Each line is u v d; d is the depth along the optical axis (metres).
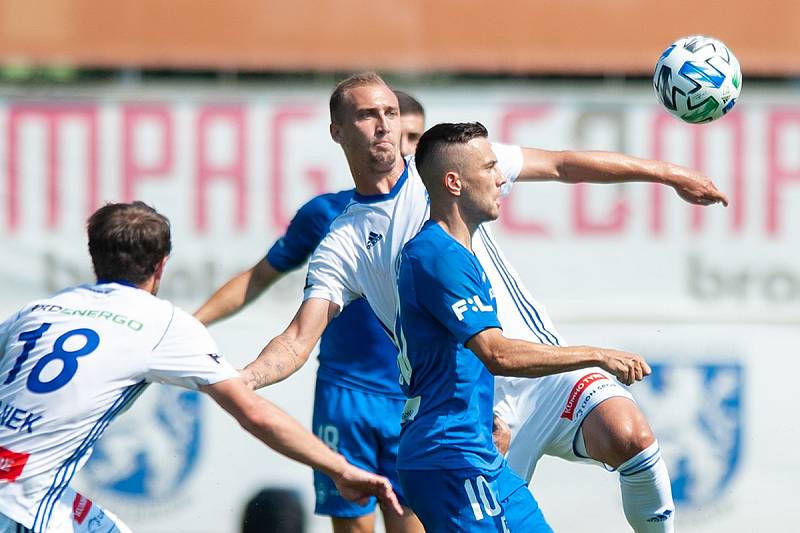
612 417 19.59
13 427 15.20
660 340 28.20
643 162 20.27
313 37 27.98
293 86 28.09
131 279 16.05
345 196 22.94
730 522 28.12
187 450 27.78
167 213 28.03
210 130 28.11
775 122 28.34
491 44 28.00
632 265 28.25
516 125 28.16
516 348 16.45
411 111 22.80
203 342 15.73
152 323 15.56
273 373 18.84
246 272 23.27
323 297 19.86
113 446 27.70
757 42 28.09
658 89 20.08
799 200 28.41
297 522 27.77
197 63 27.89
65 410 15.20
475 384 17.27
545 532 17.41
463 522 17.05
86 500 16.02
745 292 28.34
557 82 28.17
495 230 28.14
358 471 15.88
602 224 28.22
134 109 28.02
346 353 22.88
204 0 27.94
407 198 19.88
